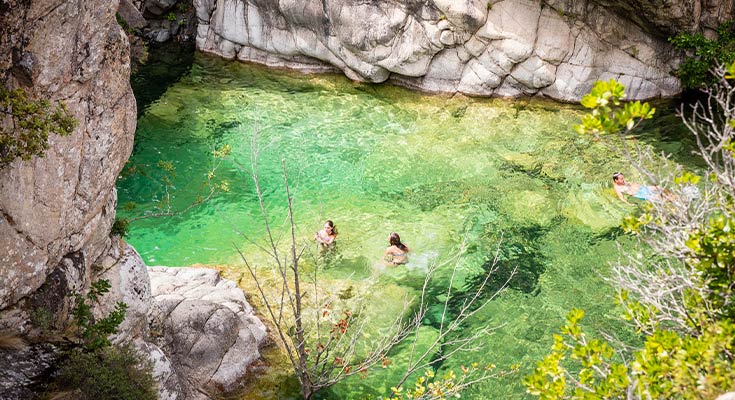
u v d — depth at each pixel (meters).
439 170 16.02
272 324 11.26
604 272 12.68
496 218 14.33
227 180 15.57
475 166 16.11
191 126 17.67
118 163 8.83
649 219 6.38
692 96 18.94
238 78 20.45
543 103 18.88
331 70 20.83
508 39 18.30
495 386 10.41
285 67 21.12
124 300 9.07
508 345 11.19
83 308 8.22
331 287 12.31
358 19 19.00
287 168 16.05
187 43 22.44
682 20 17.97
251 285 12.21
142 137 17.06
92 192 8.45
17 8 6.87
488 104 18.95
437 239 13.73
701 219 6.77
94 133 8.23
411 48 18.92
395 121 18.17
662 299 7.12
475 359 10.91
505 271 12.84
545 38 18.34
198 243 13.58
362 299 12.04
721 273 5.83
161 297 10.70
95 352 8.05
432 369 10.70
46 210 7.73
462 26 18.22
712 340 5.39
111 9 8.02
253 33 20.86
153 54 21.61
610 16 18.17
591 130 5.43
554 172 15.77
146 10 22.62
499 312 11.91
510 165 16.11
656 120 17.83
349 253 13.27
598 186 15.09
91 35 7.82
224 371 9.91
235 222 14.24
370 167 16.14
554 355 5.77
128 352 8.40
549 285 12.48
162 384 8.74
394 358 10.87
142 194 15.01
